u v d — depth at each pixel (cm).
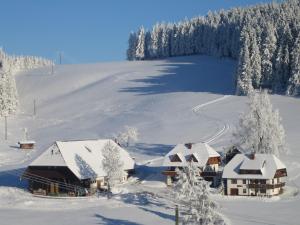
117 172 8381
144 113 15888
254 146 9556
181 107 15838
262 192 8200
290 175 9144
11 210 7450
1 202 7950
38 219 6875
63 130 15425
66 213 7206
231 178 8319
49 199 8194
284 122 13100
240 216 6856
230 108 14900
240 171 8350
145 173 9700
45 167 8638
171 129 13325
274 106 14788
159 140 12344
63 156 8619
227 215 6894
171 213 7056
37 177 8650
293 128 12462
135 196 8044
